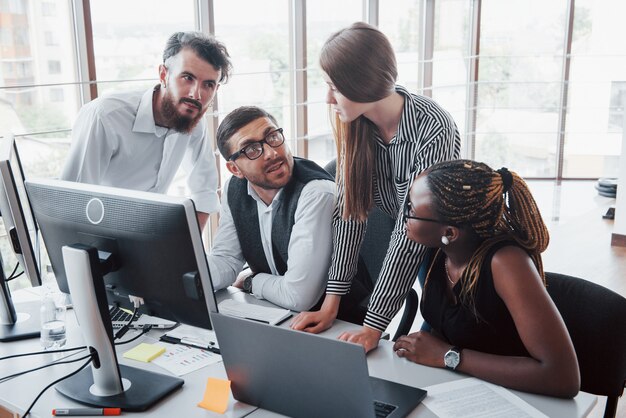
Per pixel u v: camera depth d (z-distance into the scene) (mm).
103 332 1489
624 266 4418
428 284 1761
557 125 5828
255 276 2207
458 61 5676
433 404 1476
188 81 2217
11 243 1861
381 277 1864
